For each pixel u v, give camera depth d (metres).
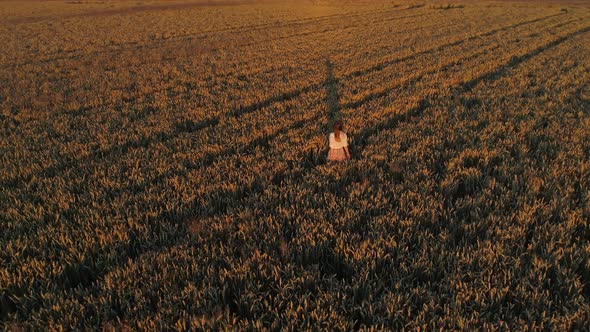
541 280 4.11
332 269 4.62
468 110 10.82
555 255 4.46
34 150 8.67
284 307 3.98
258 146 8.30
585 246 4.52
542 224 5.23
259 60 20.02
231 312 4.06
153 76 16.70
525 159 7.28
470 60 18.39
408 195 6.02
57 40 28.69
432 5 54.06
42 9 57.31
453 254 4.56
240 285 4.25
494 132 8.85
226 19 43.81
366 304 3.91
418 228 5.23
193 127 10.18
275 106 11.57
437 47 22.50
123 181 6.99
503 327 3.56
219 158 7.79
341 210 5.80
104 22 41.12
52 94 13.82
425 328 3.54
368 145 8.34
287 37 29.42
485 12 45.84
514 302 3.96
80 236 5.11
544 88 12.84
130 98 13.52
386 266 4.57
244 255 4.66
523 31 28.81
